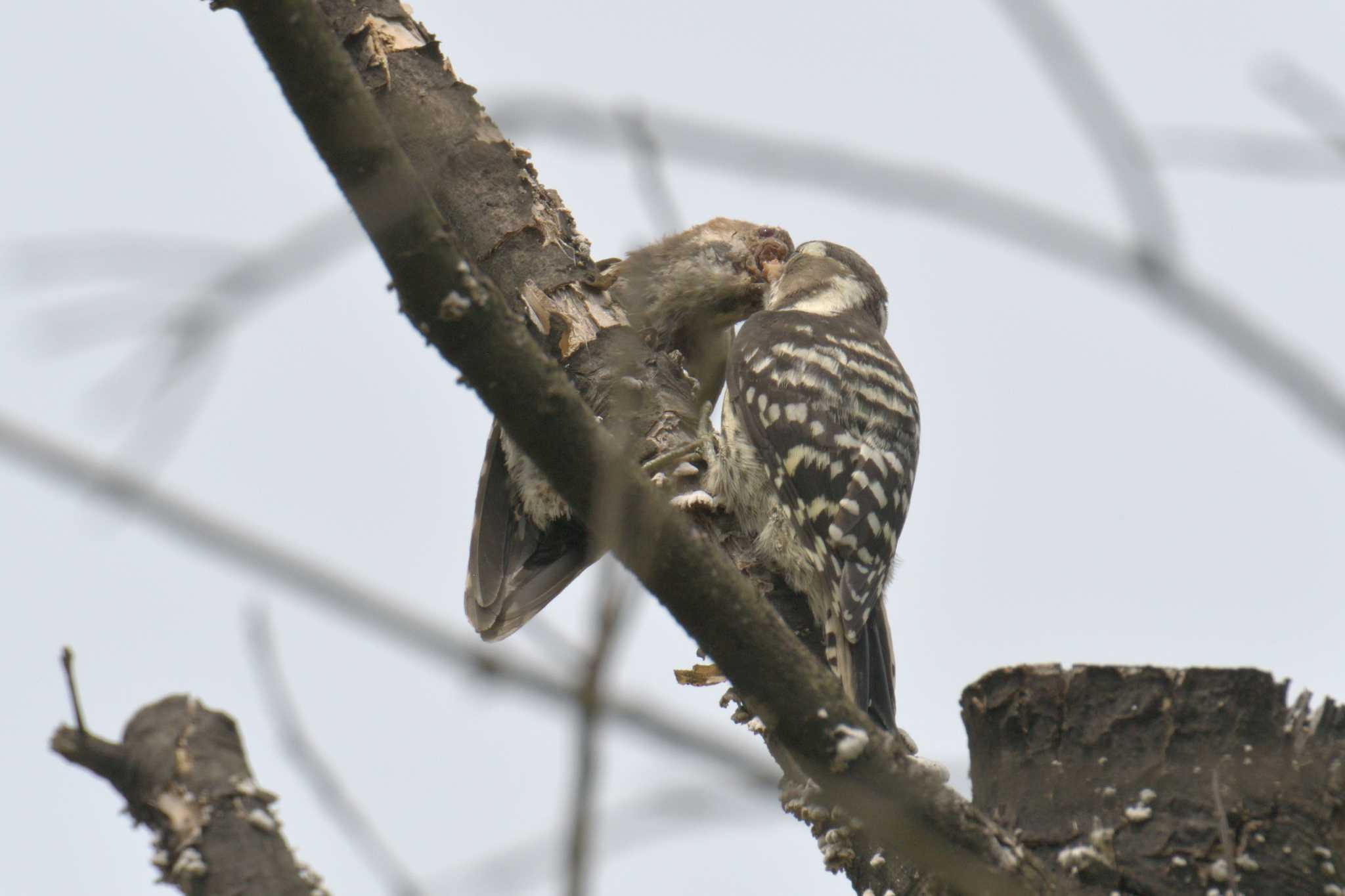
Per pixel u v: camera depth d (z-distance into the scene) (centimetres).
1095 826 655
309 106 601
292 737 400
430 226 600
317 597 322
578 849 320
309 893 527
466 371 612
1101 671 677
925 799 589
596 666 324
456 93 1029
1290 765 655
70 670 543
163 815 540
